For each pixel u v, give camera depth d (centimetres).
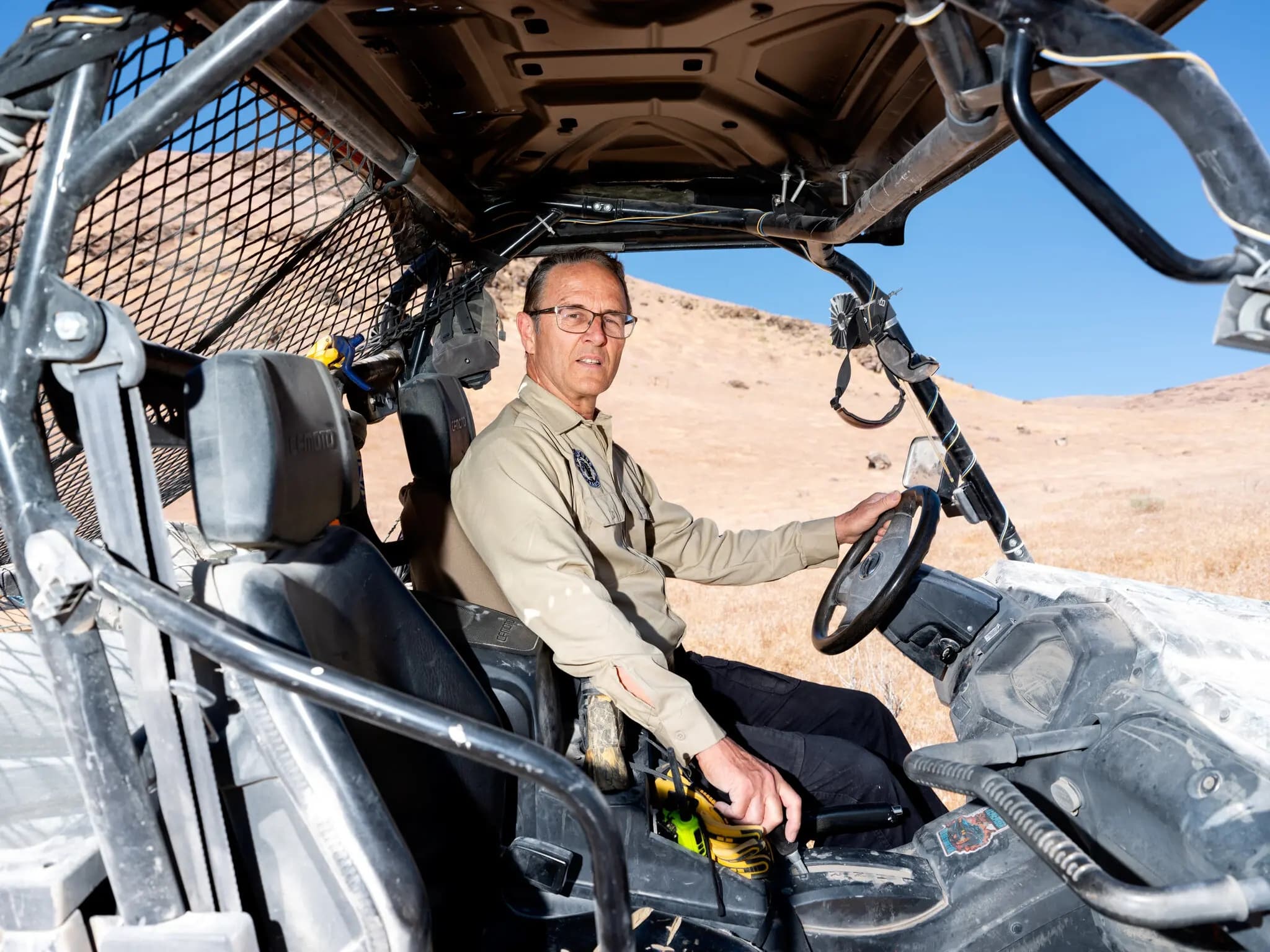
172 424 136
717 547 254
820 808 194
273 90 164
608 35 166
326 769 112
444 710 102
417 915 113
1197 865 131
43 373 104
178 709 109
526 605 175
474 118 197
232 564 121
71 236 102
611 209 234
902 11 159
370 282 219
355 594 139
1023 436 6625
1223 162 89
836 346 248
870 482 4469
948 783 151
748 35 168
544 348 210
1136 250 90
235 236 170
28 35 99
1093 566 1154
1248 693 141
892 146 210
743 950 139
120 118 99
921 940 164
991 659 195
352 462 140
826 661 640
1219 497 2275
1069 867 123
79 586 102
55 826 157
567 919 149
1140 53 89
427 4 153
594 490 203
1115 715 155
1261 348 93
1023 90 91
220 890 112
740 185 235
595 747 171
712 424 6231
